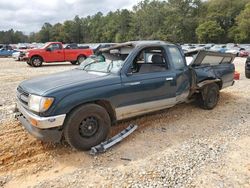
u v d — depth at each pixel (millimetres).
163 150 4266
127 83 4566
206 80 6262
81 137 4145
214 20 79562
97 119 4262
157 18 91250
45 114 3805
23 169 3730
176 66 5473
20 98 4395
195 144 4484
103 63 5074
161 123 5496
